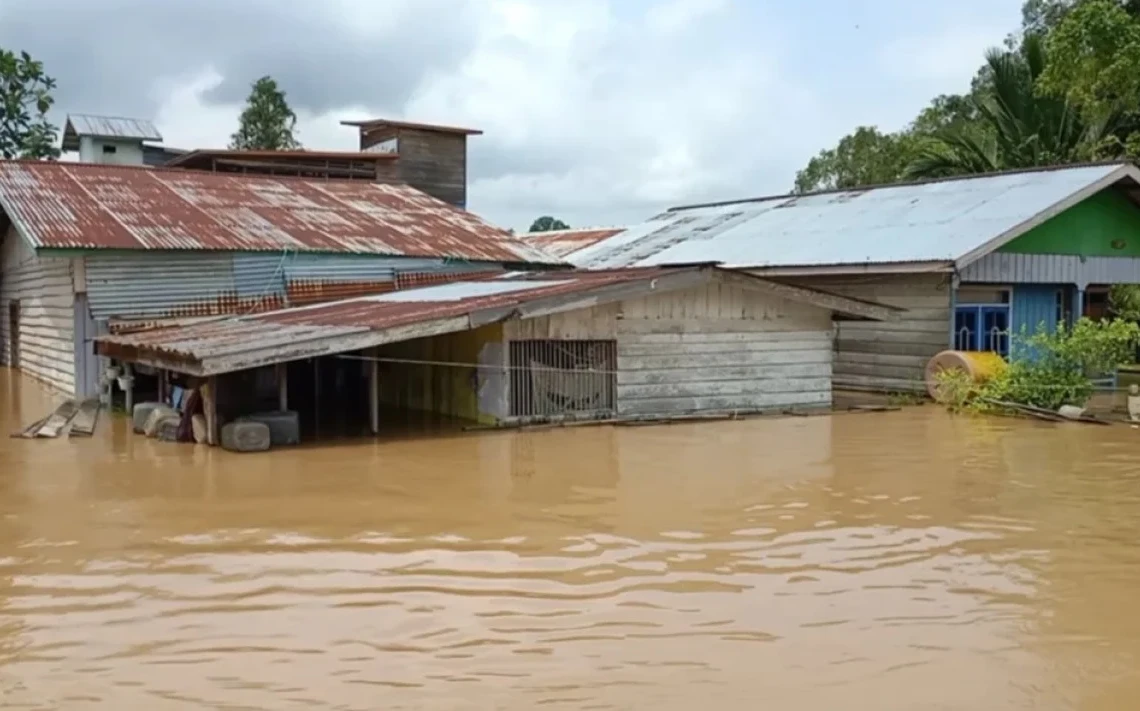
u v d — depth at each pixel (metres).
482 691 5.35
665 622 6.40
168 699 5.26
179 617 6.47
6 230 24.38
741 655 5.87
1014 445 13.29
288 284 19.62
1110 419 15.77
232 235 19.33
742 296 16.53
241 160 28.88
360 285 20.45
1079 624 6.44
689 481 10.79
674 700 5.26
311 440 13.62
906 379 19.14
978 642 6.11
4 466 11.60
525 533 8.57
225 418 13.71
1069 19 21.17
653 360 15.86
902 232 19.52
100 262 17.70
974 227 18.25
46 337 20.77
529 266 22.53
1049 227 19.02
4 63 34.38
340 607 6.66
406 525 8.83
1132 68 20.19
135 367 17.33
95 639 6.09
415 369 17.38
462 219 24.50
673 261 23.16
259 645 5.99
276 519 9.03
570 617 6.48
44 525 8.80
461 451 12.71
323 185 24.98
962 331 18.70
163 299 18.30
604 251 26.62
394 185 26.55
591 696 5.30
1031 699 5.32
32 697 5.29
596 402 15.48
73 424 14.80
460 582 7.20
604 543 8.25
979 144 29.22
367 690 5.36
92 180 21.06
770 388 16.80
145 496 9.98
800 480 10.88
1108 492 10.31
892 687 5.45
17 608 6.64
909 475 11.18
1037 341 16.83
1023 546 8.24
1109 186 19.44
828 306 16.81
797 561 7.78
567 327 15.16
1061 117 27.17
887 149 38.19
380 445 13.19
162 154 32.09
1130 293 22.47
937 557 7.92
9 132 35.06
